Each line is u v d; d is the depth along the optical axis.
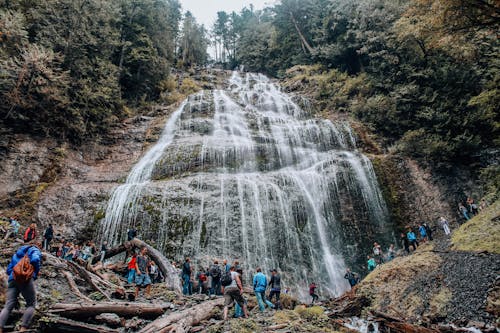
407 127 24.86
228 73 51.56
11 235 12.45
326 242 17.95
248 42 56.94
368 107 26.20
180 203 16.80
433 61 24.42
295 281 16.05
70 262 8.23
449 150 20.78
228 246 15.98
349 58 35.91
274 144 22.42
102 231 15.95
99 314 6.09
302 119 29.14
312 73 38.53
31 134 19.77
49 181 18.44
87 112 23.00
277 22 46.47
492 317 6.84
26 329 4.47
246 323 6.78
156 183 17.80
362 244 18.55
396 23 24.48
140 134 24.34
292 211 18.16
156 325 5.90
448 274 8.90
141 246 12.32
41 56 18.03
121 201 16.81
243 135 23.86
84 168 20.56
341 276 17.08
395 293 9.38
